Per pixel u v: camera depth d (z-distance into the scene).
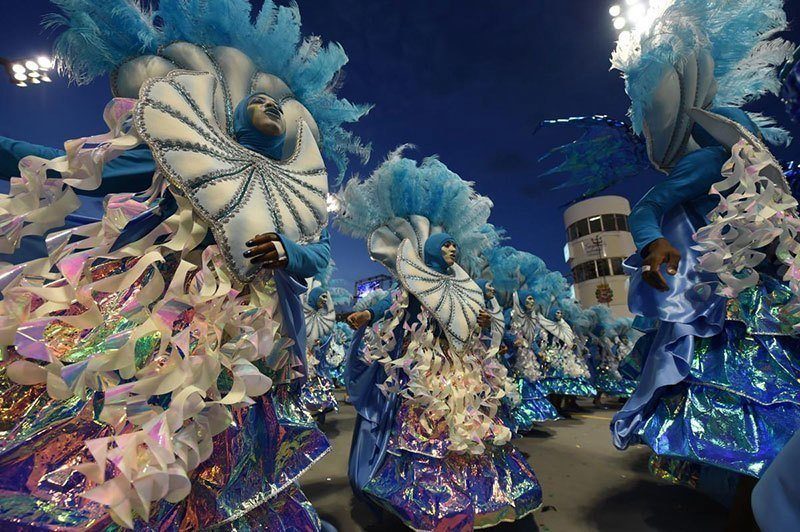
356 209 3.24
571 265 26.73
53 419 1.12
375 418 2.64
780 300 1.86
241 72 1.70
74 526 0.99
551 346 6.96
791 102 1.46
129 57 1.48
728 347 1.86
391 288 3.35
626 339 9.52
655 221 1.97
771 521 0.91
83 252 1.20
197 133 1.40
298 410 1.68
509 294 6.14
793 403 1.67
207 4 1.64
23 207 1.15
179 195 1.34
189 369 1.13
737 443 1.69
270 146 1.66
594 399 8.62
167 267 1.39
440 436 2.31
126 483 0.94
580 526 2.26
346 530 2.31
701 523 2.24
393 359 2.73
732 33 2.16
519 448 4.23
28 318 1.12
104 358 1.07
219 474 1.30
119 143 1.24
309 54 1.91
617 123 2.80
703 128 2.11
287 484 1.47
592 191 3.08
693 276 1.98
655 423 1.94
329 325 5.75
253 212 1.43
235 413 1.38
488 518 2.11
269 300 1.46
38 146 1.34
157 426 1.03
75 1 1.39
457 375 2.49
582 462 3.62
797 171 2.14
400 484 2.22
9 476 1.02
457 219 3.33
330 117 2.01
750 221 1.72
